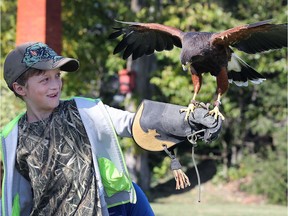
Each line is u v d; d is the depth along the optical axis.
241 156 33.34
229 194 31.55
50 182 5.41
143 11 25.95
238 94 32.53
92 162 5.45
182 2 26.06
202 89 25.06
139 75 27.61
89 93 32.53
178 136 5.48
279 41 6.84
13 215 5.61
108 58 27.09
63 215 5.38
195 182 33.44
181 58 6.45
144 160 30.31
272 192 30.06
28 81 5.50
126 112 5.74
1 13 25.23
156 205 27.52
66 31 26.16
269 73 32.12
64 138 5.45
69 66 5.66
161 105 5.57
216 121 5.26
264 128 31.66
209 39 6.32
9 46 24.81
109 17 27.11
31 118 5.64
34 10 11.51
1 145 5.62
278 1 30.61
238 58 7.17
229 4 32.47
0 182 8.43
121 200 5.59
